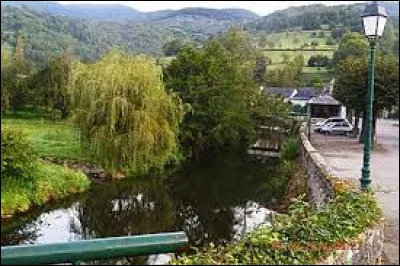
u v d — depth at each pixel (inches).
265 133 1307.8
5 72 1423.5
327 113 1035.9
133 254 103.9
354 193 322.7
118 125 919.7
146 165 927.0
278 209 728.3
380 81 713.6
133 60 986.1
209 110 1212.5
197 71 1246.3
